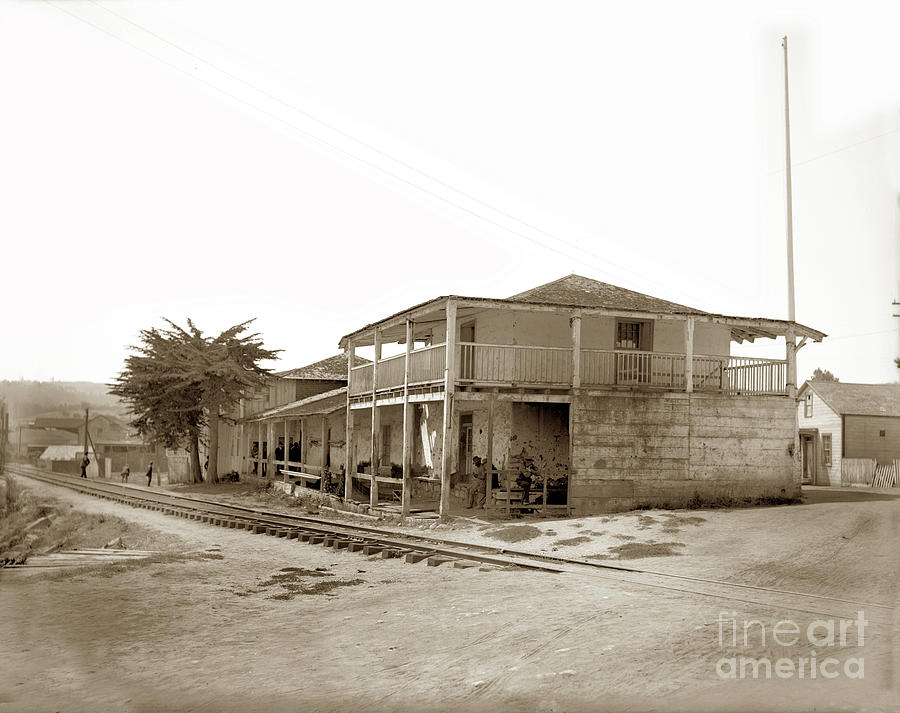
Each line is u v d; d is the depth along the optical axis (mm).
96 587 13133
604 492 23000
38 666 8742
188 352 49750
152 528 22797
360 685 7957
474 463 28641
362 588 13383
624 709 6797
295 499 34125
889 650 8148
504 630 9805
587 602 11109
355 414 39000
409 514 25250
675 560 14820
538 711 6938
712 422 23969
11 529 14828
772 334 27609
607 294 27312
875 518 17797
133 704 7477
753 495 24094
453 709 7125
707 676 7539
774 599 11000
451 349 23016
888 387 43469
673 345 27266
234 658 9062
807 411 43781
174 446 52312
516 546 18156
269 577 14555
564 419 26688
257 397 52438
